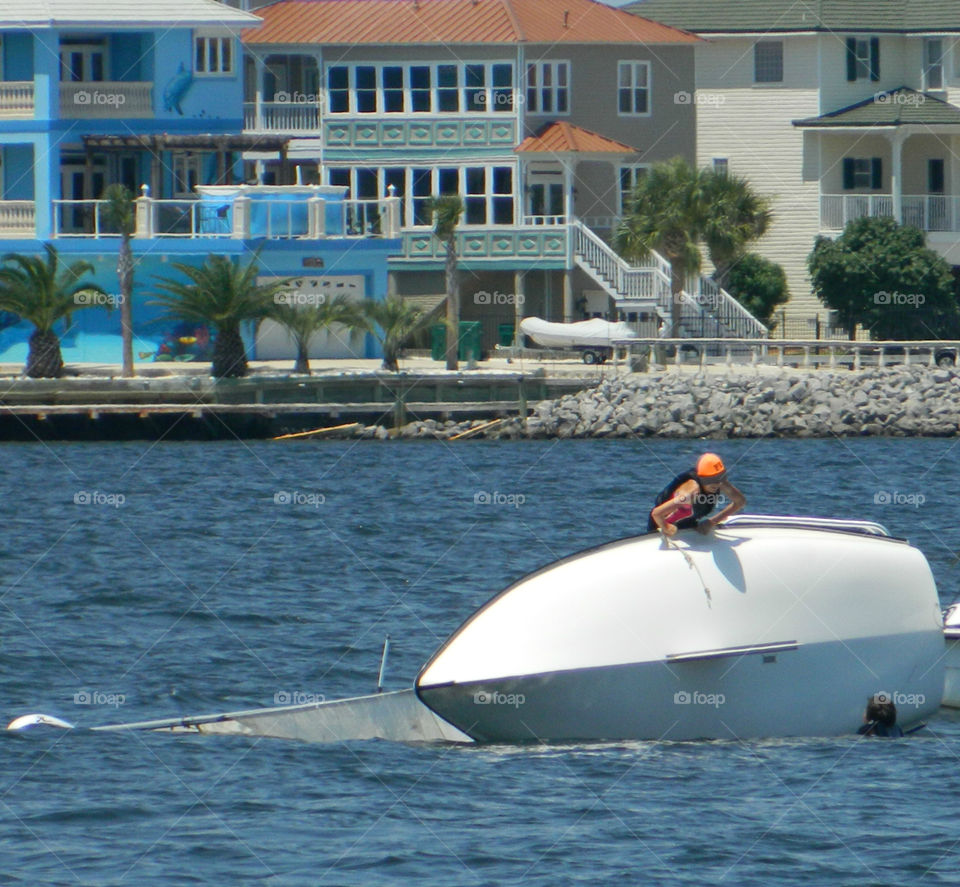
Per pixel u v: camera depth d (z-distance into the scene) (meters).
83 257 199.62
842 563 63.81
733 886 48.56
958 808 54.88
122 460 158.00
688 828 53.00
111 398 176.12
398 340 185.25
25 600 90.19
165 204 199.75
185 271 178.38
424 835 52.28
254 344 199.25
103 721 65.56
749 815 54.12
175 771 58.28
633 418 180.00
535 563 102.12
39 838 52.00
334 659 76.44
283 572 99.44
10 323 198.75
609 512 122.94
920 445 172.00
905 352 194.38
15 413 173.75
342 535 113.38
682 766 59.06
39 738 62.12
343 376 178.25
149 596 91.44
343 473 147.75
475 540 110.75
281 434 177.12
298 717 63.38
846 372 187.62
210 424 175.75
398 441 176.50
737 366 191.25
